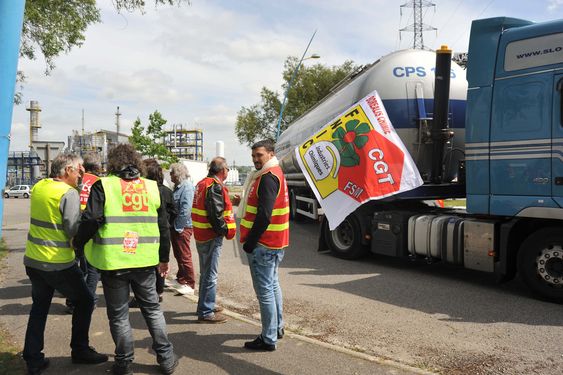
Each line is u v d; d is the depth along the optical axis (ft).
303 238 40.78
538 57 20.80
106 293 12.78
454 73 29.37
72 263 13.33
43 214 13.01
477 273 26.61
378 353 14.83
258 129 146.30
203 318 17.31
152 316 13.00
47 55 41.88
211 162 17.33
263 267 14.51
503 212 21.84
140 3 36.45
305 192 45.70
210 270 17.26
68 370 13.25
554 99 20.21
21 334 16.10
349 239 30.73
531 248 20.94
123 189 12.75
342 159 25.63
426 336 16.35
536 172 20.70
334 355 14.19
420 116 28.53
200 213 17.10
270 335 14.48
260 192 14.14
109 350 14.75
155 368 13.35
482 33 22.76
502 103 21.89
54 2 39.70
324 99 44.09
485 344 15.56
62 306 19.44
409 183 25.29
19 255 32.35
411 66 29.40
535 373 13.25
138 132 74.54
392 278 25.30
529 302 20.58
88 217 12.19
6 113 26.45
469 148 23.13
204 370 13.17
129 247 12.54
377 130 25.59
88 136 170.19
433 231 25.02
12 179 220.02
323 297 21.43
